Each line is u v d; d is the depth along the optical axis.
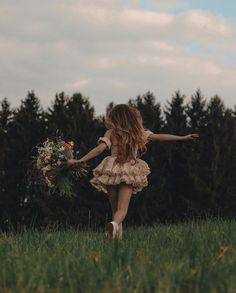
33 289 3.09
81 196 37.41
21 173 39.97
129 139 7.07
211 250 4.55
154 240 6.02
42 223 36.22
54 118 39.84
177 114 41.59
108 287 2.96
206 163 40.31
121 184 7.03
